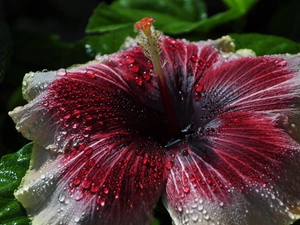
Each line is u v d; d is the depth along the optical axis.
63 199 0.29
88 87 0.33
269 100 0.32
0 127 0.43
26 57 0.47
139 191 0.29
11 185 0.34
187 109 0.34
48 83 0.33
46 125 0.31
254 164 0.29
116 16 0.48
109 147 0.31
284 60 0.33
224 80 0.34
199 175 0.29
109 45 0.42
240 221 0.28
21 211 0.33
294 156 0.29
